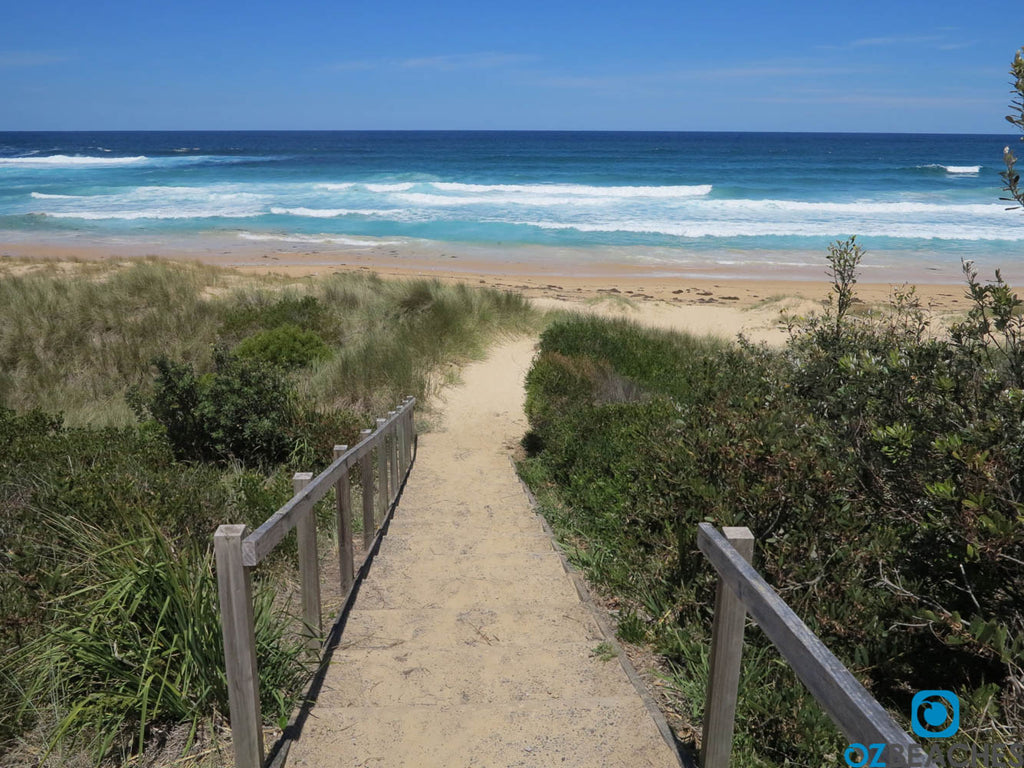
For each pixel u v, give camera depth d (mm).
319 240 32875
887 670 3559
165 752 3000
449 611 4555
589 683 3619
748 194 47094
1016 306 3945
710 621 4164
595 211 40625
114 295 14977
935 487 3201
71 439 6586
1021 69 3354
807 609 3783
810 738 3074
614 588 4840
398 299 15805
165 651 3262
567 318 15688
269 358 11648
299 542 3744
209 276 19188
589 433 8125
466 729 3158
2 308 13664
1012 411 3494
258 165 68562
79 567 3854
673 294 23312
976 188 49469
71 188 48250
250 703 2770
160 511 4602
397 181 54281
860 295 22297
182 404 7527
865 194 46594
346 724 3191
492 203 43469
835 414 5207
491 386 12500
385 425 6641
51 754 2982
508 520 6867
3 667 3244
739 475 4453
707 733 2822
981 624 3031
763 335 17062
